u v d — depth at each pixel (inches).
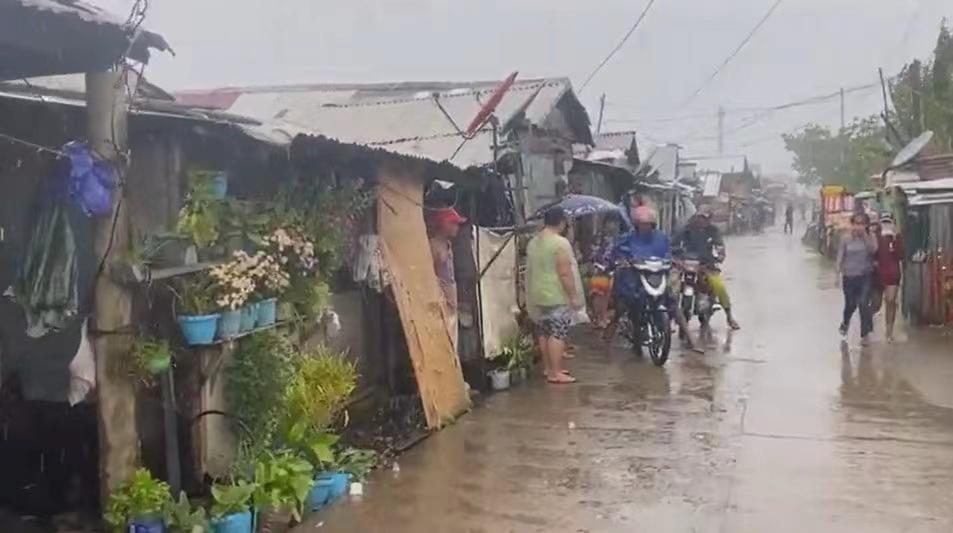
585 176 761.0
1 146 213.6
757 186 2908.5
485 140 517.3
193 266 223.9
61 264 203.3
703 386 399.2
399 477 266.7
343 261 296.5
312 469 239.3
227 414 231.8
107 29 171.2
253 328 238.8
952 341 515.5
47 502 235.0
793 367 442.0
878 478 262.4
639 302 470.0
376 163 307.1
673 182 1301.7
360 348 335.0
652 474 268.7
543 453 292.0
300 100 637.3
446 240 370.3
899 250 523.5
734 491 252.4
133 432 202.5
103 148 191.9
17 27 161.6
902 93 1012.5
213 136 235.0
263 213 252.2
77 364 202.4
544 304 410.0
